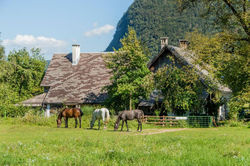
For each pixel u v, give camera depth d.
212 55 32.09
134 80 34.12
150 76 34.28
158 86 33.53
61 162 8.20
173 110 34.44
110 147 11.77
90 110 36.31
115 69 36.62
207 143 13.21
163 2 168.50
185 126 31.00
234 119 32.12
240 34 33.06
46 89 49.22
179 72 33.50
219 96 37.34
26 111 42.12
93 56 53.16
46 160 8.73
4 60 56.78
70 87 46.28
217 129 25.80
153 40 143.12
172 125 31.52
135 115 25.19
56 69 50.69
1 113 41.44
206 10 35.31
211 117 30.59
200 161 8.22
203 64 32.50
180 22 152.00
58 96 44.53
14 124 31.83
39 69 60.03
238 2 31.23
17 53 58.69
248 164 8.04
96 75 48.66
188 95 32.25
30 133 22.03
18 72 55.88
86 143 13.07
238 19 30.91
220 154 9.91
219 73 30.59
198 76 32.91
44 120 32.19
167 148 10.82
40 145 12.65
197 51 32.72
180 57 37.16
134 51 34.69
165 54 39.72
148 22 158.38
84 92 44.84
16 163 8.49
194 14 152.88
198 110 33.00
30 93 57.69
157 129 27.89
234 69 29.14
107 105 37.56
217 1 33.47
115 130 25.23
